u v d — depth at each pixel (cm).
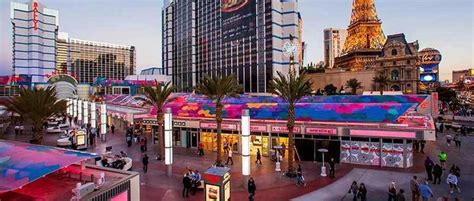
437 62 14762
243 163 2039
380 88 9862
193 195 1873
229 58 15275
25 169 1046
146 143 3425
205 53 17038
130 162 2372
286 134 2950
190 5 17850
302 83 2358
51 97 3020
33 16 19712
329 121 2902
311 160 2816
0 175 1019
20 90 3017
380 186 2012
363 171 2400
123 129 4881
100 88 10075
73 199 984
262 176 2288
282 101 3688
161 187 2031
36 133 2936
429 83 15075
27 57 19812
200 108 3753
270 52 13175
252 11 13900
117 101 6656
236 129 3114
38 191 1084
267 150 3036
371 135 2542
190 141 3456
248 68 14200
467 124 5531
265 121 3084
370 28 18462
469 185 1958
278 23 13325
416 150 3116
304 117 3045
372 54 17462
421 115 3039
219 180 1605
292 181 2158
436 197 1752
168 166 2300
